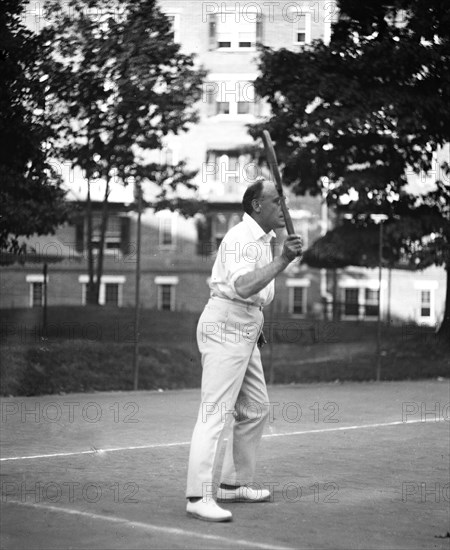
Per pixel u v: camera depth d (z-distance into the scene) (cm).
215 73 2105
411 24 1958
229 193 2350
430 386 1533
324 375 1689
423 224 2027
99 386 1409
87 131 1764
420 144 2031
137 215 1709
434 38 1962
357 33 2008
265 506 605
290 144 2047
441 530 550
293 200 2444
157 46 1833
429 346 1947
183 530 534
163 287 2172
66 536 516
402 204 2084
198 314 1950
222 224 2347
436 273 2592
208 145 2309
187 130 1925
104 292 1750
